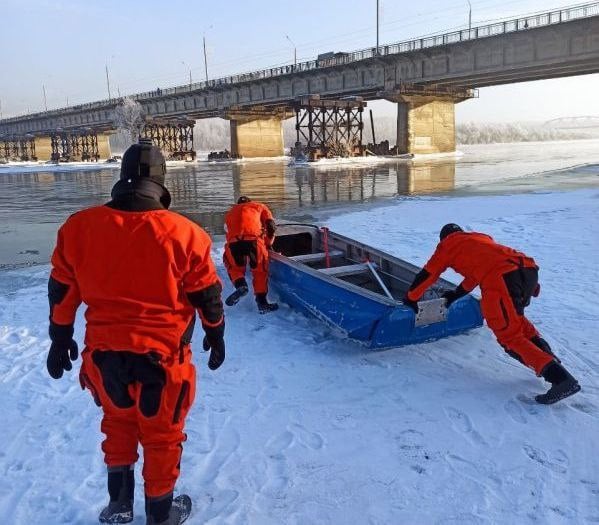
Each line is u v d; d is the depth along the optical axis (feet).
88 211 8.14
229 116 222.07
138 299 7.93
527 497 9.74
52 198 79.41
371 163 153.07
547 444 11.40
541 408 12.92
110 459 8.71
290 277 20.03
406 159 169.58
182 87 243.60
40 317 21.16
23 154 329.52
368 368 15.43
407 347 16.88
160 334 8.02
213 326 8.50
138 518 9.40
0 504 9.87
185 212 57.57
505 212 42.83
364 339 15.98
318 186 83.92
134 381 8.02
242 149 227.40
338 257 23.21
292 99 196.44
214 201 68.08
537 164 126.72
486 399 13.44
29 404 13.82
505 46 139.74
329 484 10.23
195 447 11.55
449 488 10.03
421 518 9.25
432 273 14.84
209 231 44.14
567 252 28.12
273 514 9.44
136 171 8.24
